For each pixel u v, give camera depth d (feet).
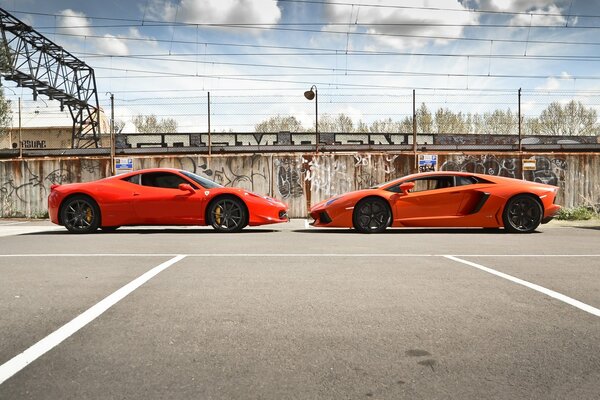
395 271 12.56
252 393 5.27
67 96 75.05
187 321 7.98
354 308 8.81
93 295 9.80
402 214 24.31
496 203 24.11
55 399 5.11
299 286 10.69
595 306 8.92
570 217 35.94
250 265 13.52
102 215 24.63
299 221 35.63
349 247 17.72
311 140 76.54
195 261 14.24
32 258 14.85
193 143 78.74
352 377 5.71
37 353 6.46
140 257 15.07
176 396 5.19
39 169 40.70
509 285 10.77
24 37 64.08
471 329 7.54
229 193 24.72
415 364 6.11
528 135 79.61
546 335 7.25
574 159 39.58
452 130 79.82
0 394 5.21
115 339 7.06
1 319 8.07
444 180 24.72
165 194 24.68
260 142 77.77
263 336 7.21
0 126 96.84
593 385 5.48
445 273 12.26
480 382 5.57
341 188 40.01
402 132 78.69
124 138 78.13
